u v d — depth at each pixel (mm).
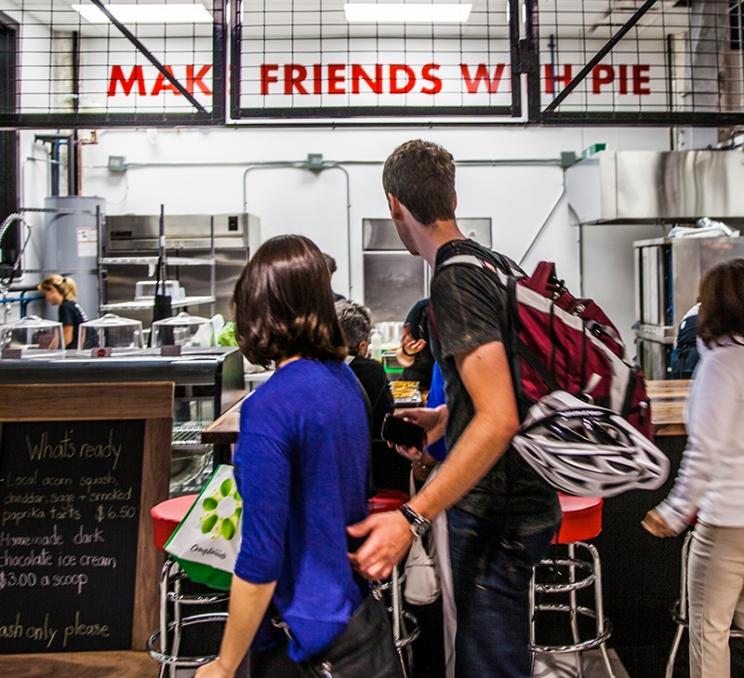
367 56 6457
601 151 6082
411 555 1741
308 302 1337
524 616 1551
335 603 1276
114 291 6246
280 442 1238
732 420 1851
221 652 1267
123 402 2373
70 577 2289
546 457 1434
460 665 1543
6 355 2951
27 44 5816
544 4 5676
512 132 6926
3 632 2258
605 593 2674
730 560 1899
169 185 6938
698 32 4668
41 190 6602
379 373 2268
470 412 1474
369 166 6945
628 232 6953
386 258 6840
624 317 7000
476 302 1421
